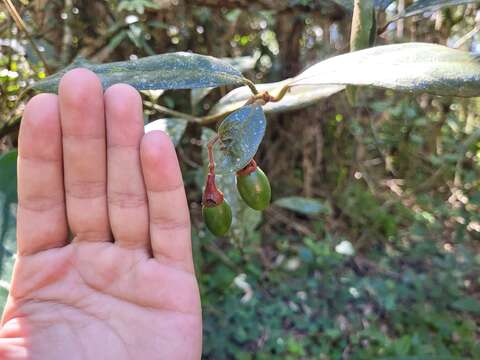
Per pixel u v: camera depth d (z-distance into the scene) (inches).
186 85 6.7
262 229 23.5
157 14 16.3
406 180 26.6
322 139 24.1
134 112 6.7
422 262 22.5
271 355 17.0
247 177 6.8
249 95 9.7
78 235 7.4
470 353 17.3
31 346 7.0
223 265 19.6
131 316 7.3
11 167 8.9
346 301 19.8
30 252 7.4
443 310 19.3
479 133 22.8
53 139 6.9
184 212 7.1
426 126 25.6
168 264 7.2
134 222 7.2
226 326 17.8
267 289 20.1
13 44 11.9
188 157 19.8
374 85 5.9
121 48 16.0
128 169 7.0
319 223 23.9
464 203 25.2
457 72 5.5
